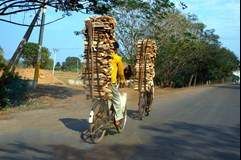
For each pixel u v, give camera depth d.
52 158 6.33
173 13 31.77
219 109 13.06
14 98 15.35
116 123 8.19
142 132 8.67
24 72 31.67
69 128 9.20
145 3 26.19
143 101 10.95
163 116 11.50
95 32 7.53
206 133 8.41
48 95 18.61
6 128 9.24
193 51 41.41
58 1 13.81
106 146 7.23
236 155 6.26
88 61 7.56
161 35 31.19
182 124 9.83
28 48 41.84
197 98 18.80
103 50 7.45
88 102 16.12
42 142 7.58
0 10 13.48
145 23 27.84
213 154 6.45
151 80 11.04
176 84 46.50
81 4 14.04
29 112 12.57
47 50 45.31
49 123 9.99
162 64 34.84
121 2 16.14
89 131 7.46
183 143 7.41
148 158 6.29
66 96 18.58
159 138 7.96
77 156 6.45
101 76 7.47
